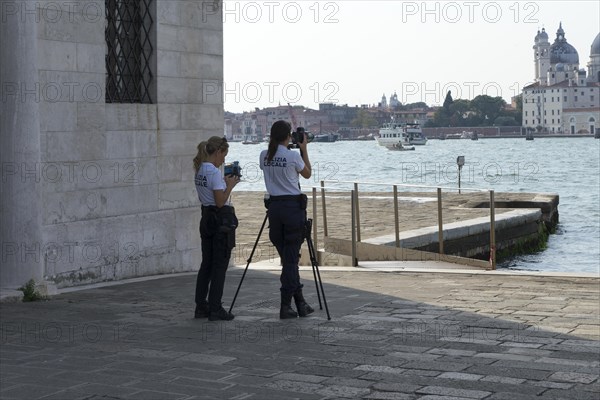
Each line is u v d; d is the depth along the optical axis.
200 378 9.66
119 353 10.95
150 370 10.03
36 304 14.99
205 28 20.75
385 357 10.60
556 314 13.45
